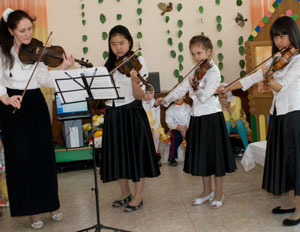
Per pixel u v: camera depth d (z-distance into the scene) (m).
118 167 3.03
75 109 4.48
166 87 5.46
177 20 5.39
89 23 5.30
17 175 2.79
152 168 3.01
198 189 3.58
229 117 4.69
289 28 2.48
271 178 2.64
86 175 4.45
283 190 2.60
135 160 3.00
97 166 4.70
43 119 2.85
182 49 5.40
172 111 4.61
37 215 2.96
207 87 2.87
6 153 2.79
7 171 2.80
